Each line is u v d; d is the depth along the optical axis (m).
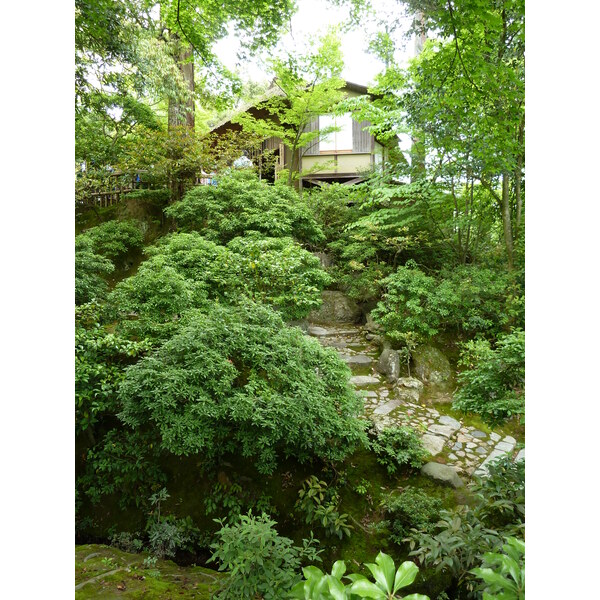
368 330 5.88
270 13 4.12
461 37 3.04
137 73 4.73
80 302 4.09
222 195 6.23
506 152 3.71
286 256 4.72
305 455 3.09
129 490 3.02
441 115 3.89
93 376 2.93
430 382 4.86
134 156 6.62
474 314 5.32
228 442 2.89
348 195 7.50
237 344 3.03
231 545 1.97
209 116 11.42
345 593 1.04
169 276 3.84
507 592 1.06
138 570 2.41
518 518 2.13
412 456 3.49
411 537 2.72
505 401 2.61
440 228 6.45
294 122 8.20
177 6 4.55
